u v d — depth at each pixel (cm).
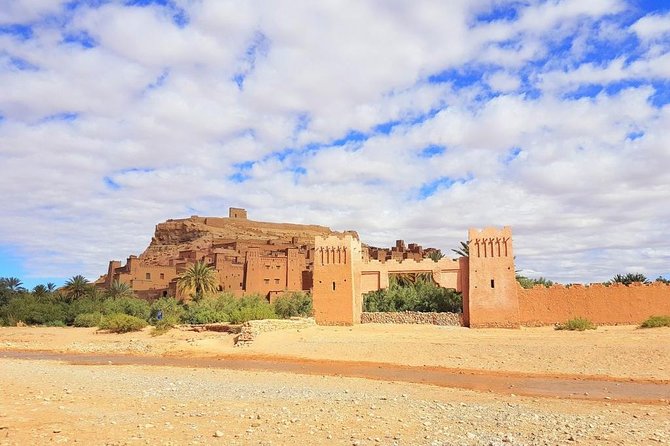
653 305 4378
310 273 10106
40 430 1327
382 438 1292
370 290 5156
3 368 3206
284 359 3619
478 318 4659
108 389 2191
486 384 2516
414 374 2895
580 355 3103
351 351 3709
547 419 1560
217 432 1300
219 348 4284
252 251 10481
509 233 4722
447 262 4919
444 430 1391
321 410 1678
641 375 2662
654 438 1300
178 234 18338
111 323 6009
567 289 4547
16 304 7831
